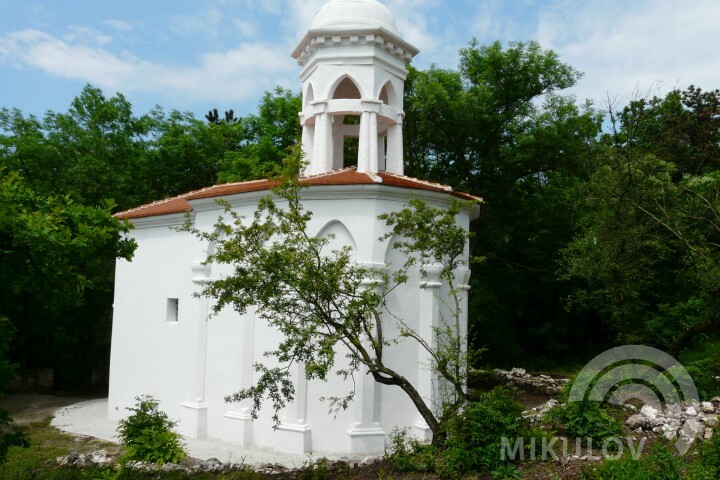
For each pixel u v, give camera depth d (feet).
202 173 127.65
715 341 97.30
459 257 54.65
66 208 35.83
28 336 93.91
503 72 96.58
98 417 66.33
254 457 46.78
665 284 93.56
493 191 101.04
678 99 99.81
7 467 43.42
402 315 49.60
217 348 54.49
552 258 106.83
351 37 61.57
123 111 112.16
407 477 35.24
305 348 36.24
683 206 61.52
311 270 33.53
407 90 104.42
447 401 45.55
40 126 103.60
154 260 63.10
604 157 64.18
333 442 47.70
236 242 34.24
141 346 63.05
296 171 36.94
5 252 32.53
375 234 48.52
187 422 54.70
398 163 65.00
